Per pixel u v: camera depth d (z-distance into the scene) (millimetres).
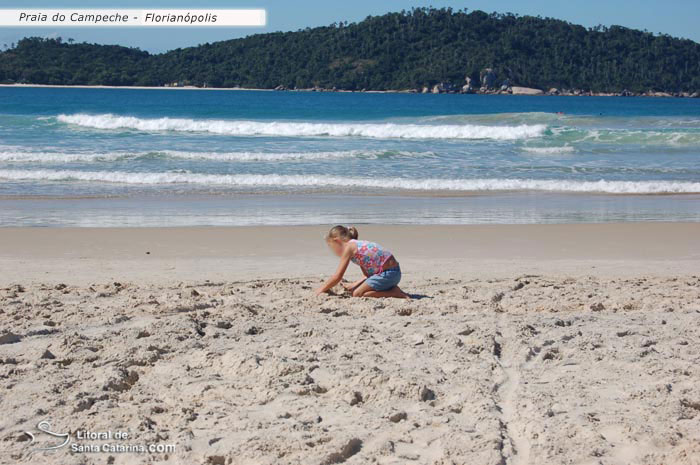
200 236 10773
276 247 10086
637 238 11070
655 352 5215
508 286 7664
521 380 4680
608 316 6355
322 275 8336
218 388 4469
